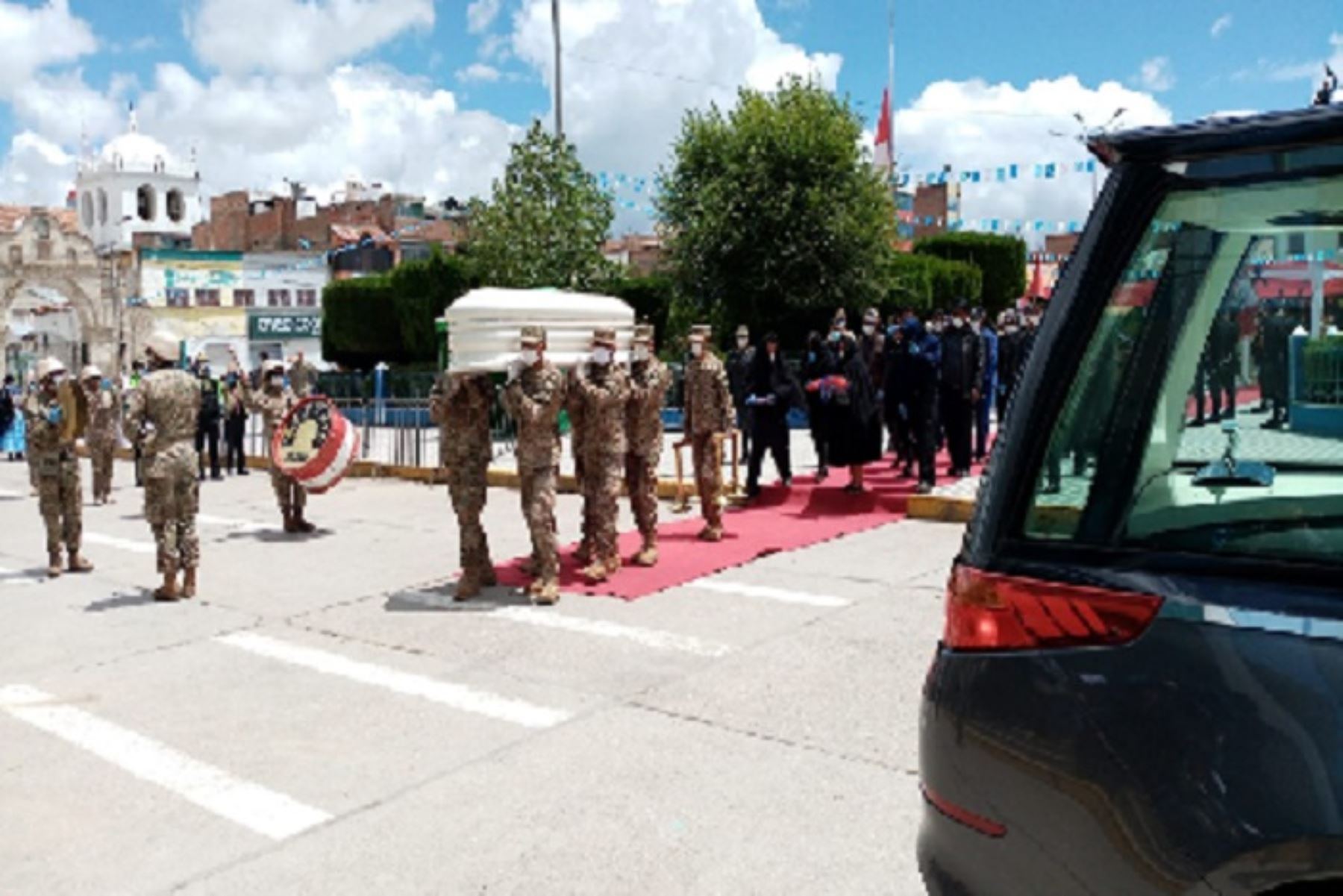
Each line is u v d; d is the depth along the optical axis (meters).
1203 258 2.17
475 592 7.67
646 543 8.50
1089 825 1.97
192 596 8.06
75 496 9.10
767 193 20.52
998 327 15.73
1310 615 1.82
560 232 22.97
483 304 7.34
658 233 22.17
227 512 12.51
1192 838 1.84
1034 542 2.15
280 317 40.66
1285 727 1.78
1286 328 2.18
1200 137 2.11
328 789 4.48
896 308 22.38
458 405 7.54
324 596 7.97
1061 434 2.17
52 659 6.52
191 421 7.99
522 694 5.61
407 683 5.86
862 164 20.81
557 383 7.23
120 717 5.44
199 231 59.16
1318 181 2.01
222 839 4.06
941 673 2.26
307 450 10.49
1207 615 1.91
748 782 4.41
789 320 21.39
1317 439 2.17
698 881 3.62
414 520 11.59
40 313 45.00
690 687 5.62
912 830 3.93
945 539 9.29
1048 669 2.05
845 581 7.86
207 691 5.82
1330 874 1.72
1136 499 2.10
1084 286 2.21
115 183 60.72
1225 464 2.15
